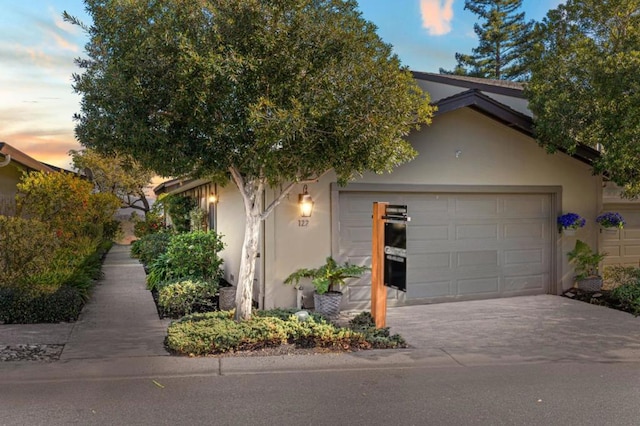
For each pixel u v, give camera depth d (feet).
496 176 32.12
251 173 20.98
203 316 22.72
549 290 34.01
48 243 26.89
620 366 18.65
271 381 16.52
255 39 18.13
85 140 19.57
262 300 27.30
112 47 18.42
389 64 20.01
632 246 39.06
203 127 18.56
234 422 13.28
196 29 18.07
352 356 19.29
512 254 33.04
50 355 18.72
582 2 31.14
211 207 45.44
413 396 15.34
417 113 22.54
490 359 19.36
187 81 17.53
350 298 28.89
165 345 20.24
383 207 23.56
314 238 27.96
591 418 13.73
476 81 42.78
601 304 30.35
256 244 22.53
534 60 34.76
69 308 24.47
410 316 27.14
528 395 15.49
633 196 32.12
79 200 39.96
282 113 17.35
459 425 13.25
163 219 73.36
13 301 23.59
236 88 17.99
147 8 17.93
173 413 13.80
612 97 26.81
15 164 40.88
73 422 13.11
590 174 34.83
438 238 31.07
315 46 18.97
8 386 15.62
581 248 33.76
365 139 19.29
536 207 33.78
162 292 27.14
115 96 18.38
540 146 32.01
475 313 27.91
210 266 32.32
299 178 22.06
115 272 42.91
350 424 13.24
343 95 19.19
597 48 29.35
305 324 21.74
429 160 30.32
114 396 14.98
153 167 19.71
